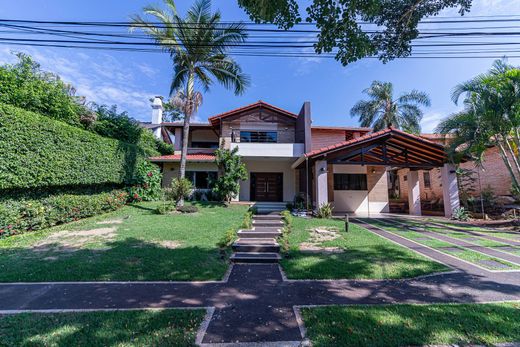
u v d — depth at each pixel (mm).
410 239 7684
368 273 4832
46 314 3293
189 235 7633
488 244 7066
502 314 3223
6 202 7469
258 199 17000
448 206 12461
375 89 23500
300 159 13219
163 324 3047
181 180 12570
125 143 13672
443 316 3180
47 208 8477
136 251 6055
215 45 11375
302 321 3150
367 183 16219
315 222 10172
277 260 5910
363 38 4918
